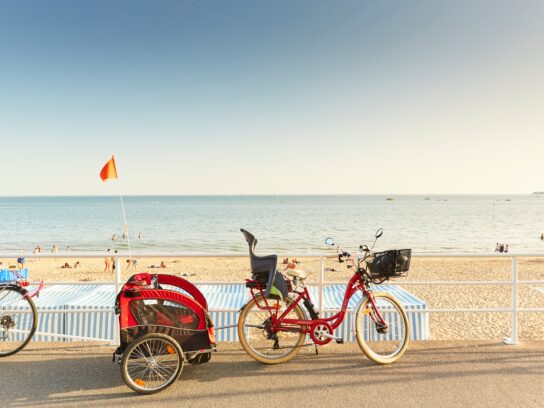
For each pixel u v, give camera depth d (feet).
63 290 30.55
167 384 12.98
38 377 13.82
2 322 15.97
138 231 246.88
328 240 16.24
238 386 13.17
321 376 13.83
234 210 495.00
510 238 209.87
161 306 13.51
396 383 13.28
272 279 14.52
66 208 583.99
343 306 15.29
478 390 12.78
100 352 15.88
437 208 557.74
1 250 176.96
